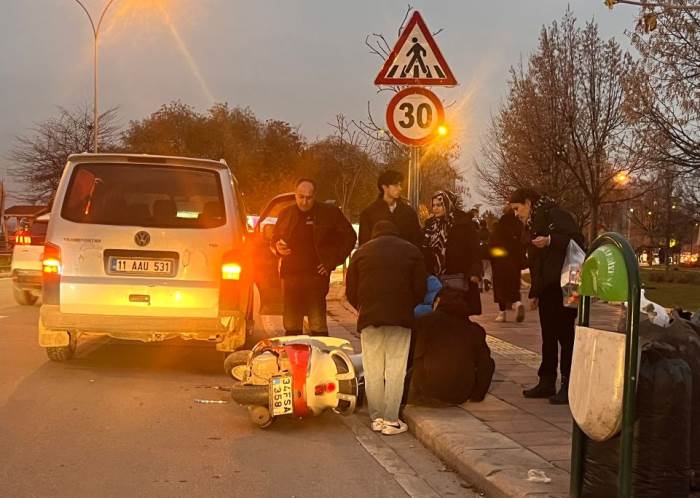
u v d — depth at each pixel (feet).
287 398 20.35
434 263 26.27
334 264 26.03
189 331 26.20
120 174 27.04
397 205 25.27
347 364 21.48
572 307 22.17
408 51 25.14
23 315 44.11
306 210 25.99
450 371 21.61
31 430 19.75
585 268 13.93
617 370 12.46
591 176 90.89
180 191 27.58
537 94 93.66
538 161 94.17
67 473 16.46
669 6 47.57
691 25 65.92
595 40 91.56
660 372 12.59
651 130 69.10
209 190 27.40
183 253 26.20
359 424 21.65
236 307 26.48
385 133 73.15
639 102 68.90
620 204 139.33
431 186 97.76
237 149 176.55
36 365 28.40
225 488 15.85
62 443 18.69
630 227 230.07
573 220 22.82
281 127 182.19
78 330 26.30
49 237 26.11
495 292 42.34
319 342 22.36
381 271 20.62
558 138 91.61
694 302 63.93
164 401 23.36
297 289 26.05
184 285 26.13
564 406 22.15
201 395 24.32
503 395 23.59
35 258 47.16
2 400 22.82
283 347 21.13
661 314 13.91
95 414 21.53
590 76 91.09
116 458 17.63
